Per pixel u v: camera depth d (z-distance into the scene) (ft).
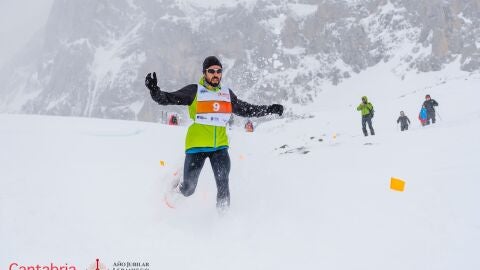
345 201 13.34
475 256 8.46
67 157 24.03
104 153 26.50
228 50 442.91
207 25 468.75
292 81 373.61
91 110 463.83
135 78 463.83
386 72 330.95
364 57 362.94
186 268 9.29
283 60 396.78
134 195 15.12
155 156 26.86
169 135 41.11
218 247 10.37
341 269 8.66
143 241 10.81
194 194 15.60
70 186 16.55
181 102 12.76
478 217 10.43
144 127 46.68
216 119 13.01
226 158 13.26
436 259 8.59
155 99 12.01
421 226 10.40
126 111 438.40
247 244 10.42
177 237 11.08
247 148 38.60
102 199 14.65
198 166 13.17
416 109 92.53
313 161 24.32
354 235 10.37
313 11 421.59
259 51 418.51
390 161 21.27
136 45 504.02
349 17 396.57
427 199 12.42
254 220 12.11
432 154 21.34
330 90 355.36
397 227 10.53
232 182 17.71
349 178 17.02
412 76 305.53
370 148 28.35
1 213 12.60
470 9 301.22
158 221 12.41
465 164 16.67
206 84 13.15
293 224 11.55
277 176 18.78
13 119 44.62
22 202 13.91
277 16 442.50
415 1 355.56
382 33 364.99
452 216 10.76
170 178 15.70
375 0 391.04
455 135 28.60
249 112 13.89
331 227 11.05
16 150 25.39
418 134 34.27
